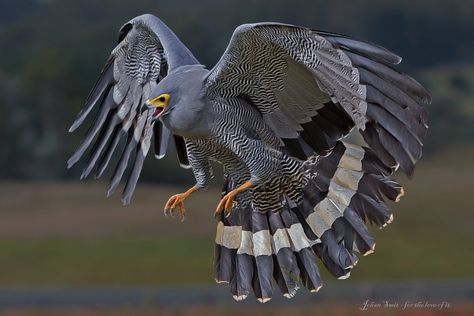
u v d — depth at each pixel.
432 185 43.41
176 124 7.73
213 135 7.80
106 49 57.38
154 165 44.53
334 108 7.75
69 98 51.47
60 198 41.41
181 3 73.94
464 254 29.91
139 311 18.34
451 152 58.94
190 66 7.88
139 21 8.37
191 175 44.69
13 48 65.56
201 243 31.53
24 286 25.89
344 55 7.23
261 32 7.25
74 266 28.58
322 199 7.92
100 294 21.27
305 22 69.38
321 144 7.88
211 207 36.38
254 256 8.04
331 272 7.86
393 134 7.28
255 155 7.82
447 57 79.00
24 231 34.31
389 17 74.62
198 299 19.98
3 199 41.50
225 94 7.72
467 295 20.11
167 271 27.91
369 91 7.25
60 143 50.25
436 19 78.25
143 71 8.62
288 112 7.79
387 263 28.50
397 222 34.69
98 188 43.84
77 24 70.44
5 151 49.66
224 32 62.72
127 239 32.25
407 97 7.18
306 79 7.53
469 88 74.19
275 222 8.05
